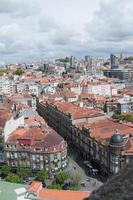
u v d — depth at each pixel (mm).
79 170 187250
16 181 160750
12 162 191875
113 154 165375
